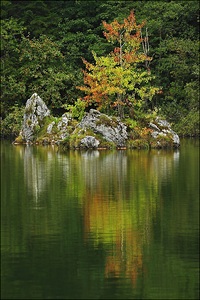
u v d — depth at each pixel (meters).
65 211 32.78
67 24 86.69
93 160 54.22
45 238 27.59
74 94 79.69
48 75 80.12
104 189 39.25
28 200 35.62
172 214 32.12
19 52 82.06
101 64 67.88
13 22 83.44
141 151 62.28
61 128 67.75
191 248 26.30
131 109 67.44
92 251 25.80
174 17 87.31
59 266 24.14
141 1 91.50
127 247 26.47
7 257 25.06
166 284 22.34
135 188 39.59
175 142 65.56
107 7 87.38
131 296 21.50
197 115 78.00
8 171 47.34
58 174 45.59
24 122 69.50
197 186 40.31
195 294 21.61
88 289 21.92
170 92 82.75
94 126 64.44
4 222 30.44
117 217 31.48
